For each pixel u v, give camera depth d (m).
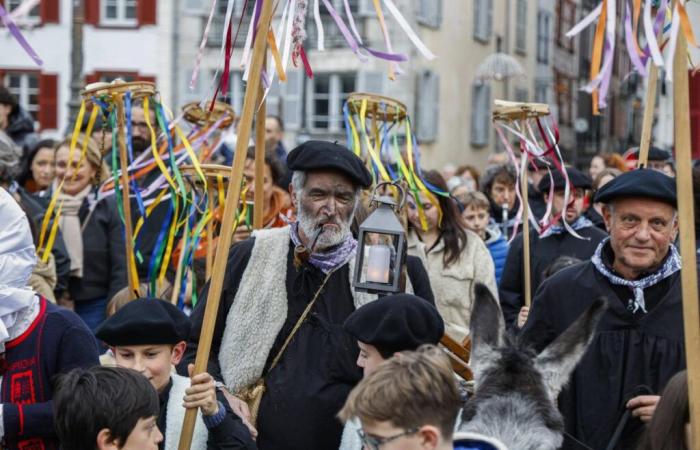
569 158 39.50
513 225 12.09
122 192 7.78
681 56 4.59
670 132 21.00
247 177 9.17
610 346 5.57
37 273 8.02
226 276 5.84
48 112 29.44
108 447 4.60
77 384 4.65
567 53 40.53
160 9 29.22
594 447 5.53
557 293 5.78
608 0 4.55
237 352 5.72
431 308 5.09
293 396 5.61
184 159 8.80
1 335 5.27
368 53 5.26
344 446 5.49
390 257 5.50
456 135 33.94
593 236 9.18
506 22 36.34
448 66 32.75
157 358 5.40
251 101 5.22
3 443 5.37
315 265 5.76
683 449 4.45
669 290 5.55
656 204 5.41
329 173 5.65
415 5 30.22
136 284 7.03
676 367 5.48
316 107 31.03
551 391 4.76
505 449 4.22
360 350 5.51
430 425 3.89
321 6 30.62
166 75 29.14
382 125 8.01
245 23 28.11
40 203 9.37
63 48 29.33
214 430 5.28
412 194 7.89
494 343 4.78
